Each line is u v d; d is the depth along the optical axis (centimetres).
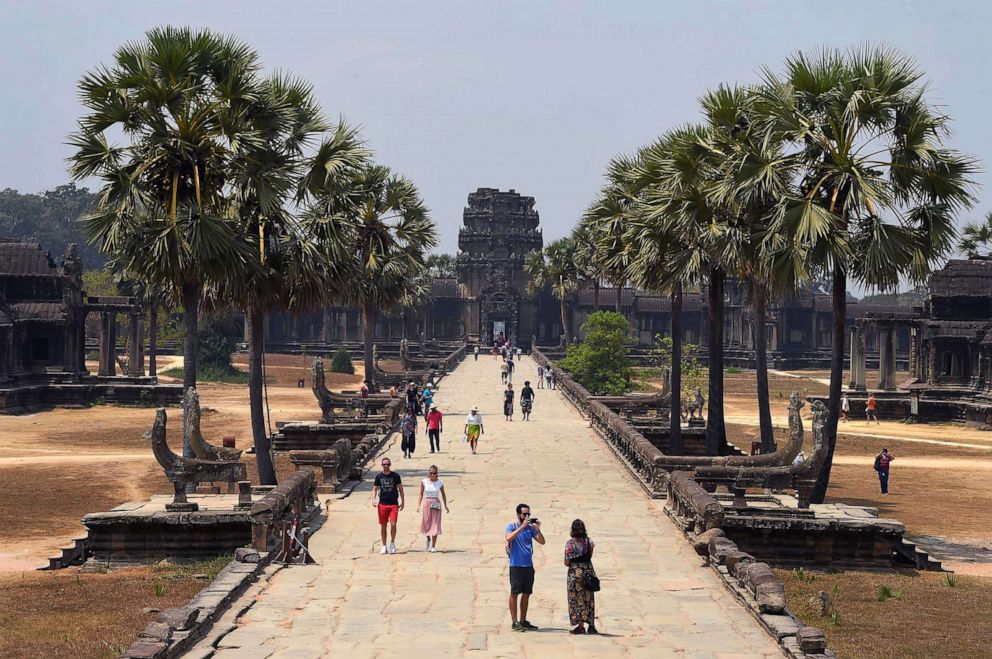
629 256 4981
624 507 3278
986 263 9225
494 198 16212
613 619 1980
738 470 2905
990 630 2184
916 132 3362
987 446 6756
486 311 15938
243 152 3656
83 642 1880
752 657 1733
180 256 3459
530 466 4303
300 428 5353
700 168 3888
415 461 4462
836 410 3434
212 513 2791
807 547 2845
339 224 3919
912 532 3681
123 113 3547
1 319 8112
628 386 8425
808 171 3525
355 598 2116
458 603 2088
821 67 3466
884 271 3438
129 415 7825
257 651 1741
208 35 3631
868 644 2050
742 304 15850
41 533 3500
